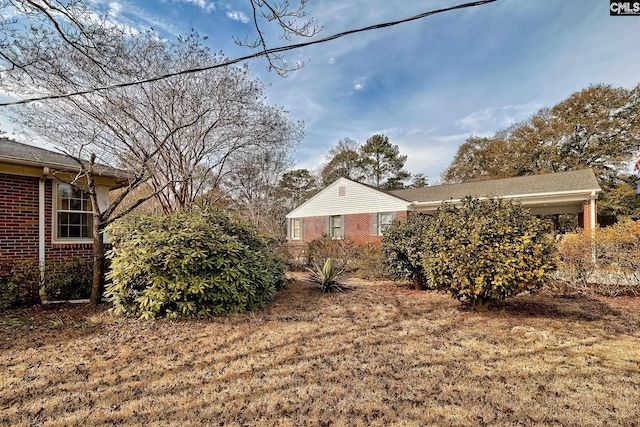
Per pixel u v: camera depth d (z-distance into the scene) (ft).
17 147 24.84
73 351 12.10
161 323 15.46
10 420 7.79
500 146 83.25
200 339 13.39
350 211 54.49
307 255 38.78
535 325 14.84
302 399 8.75
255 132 30.55
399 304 19.79
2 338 13.51
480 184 50.88
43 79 19.58
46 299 20.10
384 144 101.40
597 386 9.15
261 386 9.47
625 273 21.29
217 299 16.89
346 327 15.08
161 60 24.34
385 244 26.13
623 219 26.94
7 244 21.29
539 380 9.58
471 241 15.72
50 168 22.30
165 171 27.32
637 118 64.34
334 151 108.17
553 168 73.56
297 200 96.84
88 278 21.58
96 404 8.51
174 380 9.84
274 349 12.33
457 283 16.39
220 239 17.81
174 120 25.93
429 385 9.42
